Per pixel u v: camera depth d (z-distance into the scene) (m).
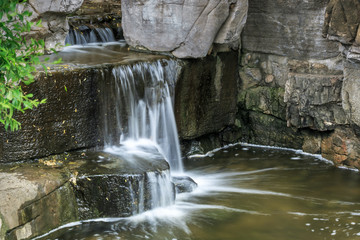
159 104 7.72
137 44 8.13
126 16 8.17
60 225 6.02
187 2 7.60
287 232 6.16
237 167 8.20
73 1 7.51
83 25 8.79
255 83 9.05
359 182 7.62
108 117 7.11
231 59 8.82
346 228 6.24
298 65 8.50
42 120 6.47
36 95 6.34
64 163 6.52
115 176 6.24
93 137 7.00
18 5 6.95
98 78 6.86
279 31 8.61
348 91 7.77
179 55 7.85
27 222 5.62
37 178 5.96
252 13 8.82
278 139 9.05
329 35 7.52
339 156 8.15
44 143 6.56
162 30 7.81
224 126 9.06
